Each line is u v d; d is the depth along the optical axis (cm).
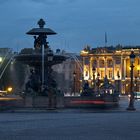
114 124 2961
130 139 2064
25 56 5400
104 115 4112
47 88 5391
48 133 2336
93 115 4100
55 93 5425
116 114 4322
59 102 5372
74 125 2870
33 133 2331
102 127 2717
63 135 2234
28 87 5462
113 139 2062
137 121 3259
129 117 3781
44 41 5534
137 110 5197
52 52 5528
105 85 9100
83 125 2873
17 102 5209
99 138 2098
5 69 14850
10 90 15200
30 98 5247
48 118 3581
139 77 19525
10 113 4416
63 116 3891
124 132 2400
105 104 5588
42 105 5238
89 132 2402
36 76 5478
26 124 2933
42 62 5388
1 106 5081
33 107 5184
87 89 5812
